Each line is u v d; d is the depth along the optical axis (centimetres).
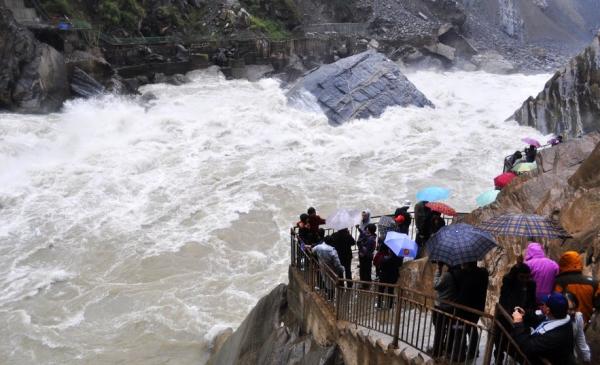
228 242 1700
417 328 747
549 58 5659
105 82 3152
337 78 3023
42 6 3341
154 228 1772
